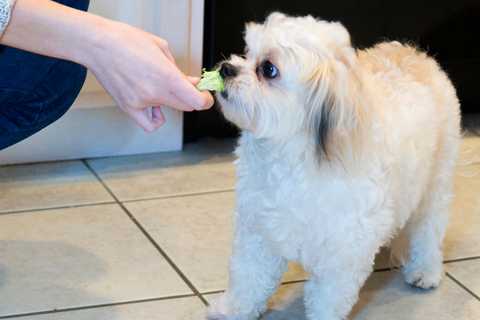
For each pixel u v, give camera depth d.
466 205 2.08
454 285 1.62
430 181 1.58
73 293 1.44
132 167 2.21
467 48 2.73
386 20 2.51
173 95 1.07
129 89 1.06
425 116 1.43
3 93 1.16
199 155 2.39
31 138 2.10
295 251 1.28
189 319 1.39
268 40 1.17
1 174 2.04
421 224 1.62
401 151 1.34
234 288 1.41
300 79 1.15
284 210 1.23
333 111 1.15
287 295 1.55
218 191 2.07
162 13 2.11
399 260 1.75
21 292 1.43
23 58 1.15
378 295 1.57
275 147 1.21
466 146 2.57
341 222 1.21
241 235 1.36
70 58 1.05
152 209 1.91
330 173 1.18
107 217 1.83
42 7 0.99
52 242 1.67
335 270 1.27
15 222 1.75
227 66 1.20
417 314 1.48
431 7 2.56
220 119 2.53
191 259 1.64
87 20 1.02
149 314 1.39
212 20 2.28
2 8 0.95
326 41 1.18
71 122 2.10
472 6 2.62
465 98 2.90
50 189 1.98
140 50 1.03
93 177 2.10
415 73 1.52
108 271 1.55
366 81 1.28
